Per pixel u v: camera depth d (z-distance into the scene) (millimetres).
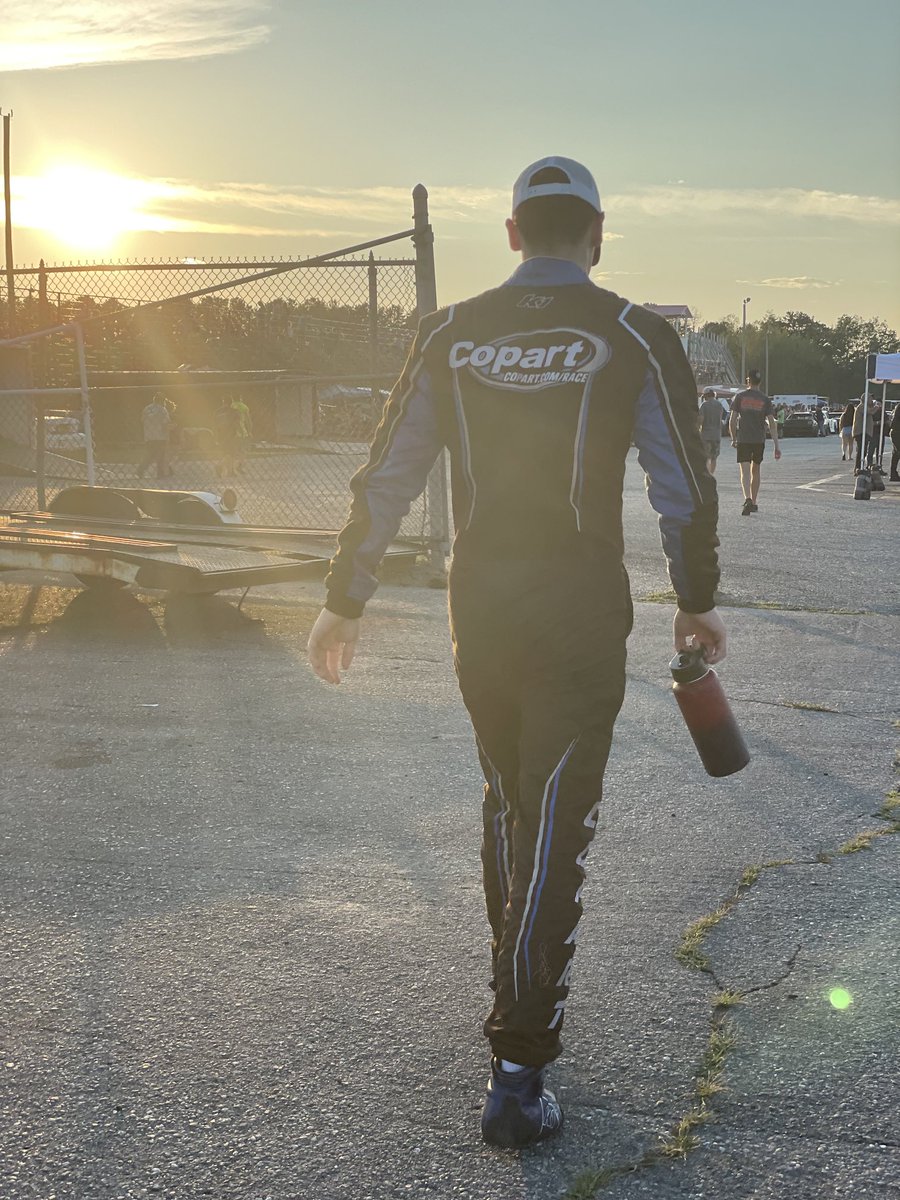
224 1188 2172
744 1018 2773
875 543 12125
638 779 4578
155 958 3086
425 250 9266
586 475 2225
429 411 2354
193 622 7633
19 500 13719
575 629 2225
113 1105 2434
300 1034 2709
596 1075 2541
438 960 3076
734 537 12477
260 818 4129
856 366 144875
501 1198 2145
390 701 5707
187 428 23422
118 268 9891
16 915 3350
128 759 4785
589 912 3369
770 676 6285
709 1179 2193
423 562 9477
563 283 2291
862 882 3576
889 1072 2537
